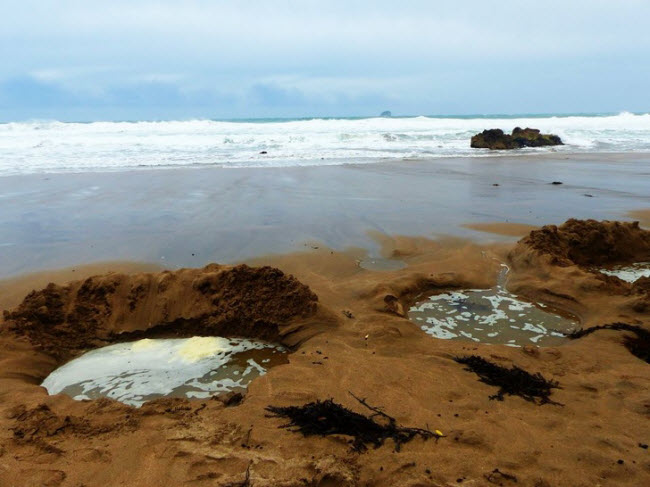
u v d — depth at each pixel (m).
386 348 5.01
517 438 3.53
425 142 29.34
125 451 3.39
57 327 5.32
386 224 10.08
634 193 13.16
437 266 7.61
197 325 5.61
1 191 12.89
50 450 3.40
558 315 6.07
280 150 24.00
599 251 8.08
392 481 3.12
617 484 3.06
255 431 3.63
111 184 13.98
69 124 31.91
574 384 4.30
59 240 8.85
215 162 19.05
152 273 6.02
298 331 5.38
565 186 14.39
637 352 5.02
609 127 39.72
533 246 7.50
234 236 9.10
